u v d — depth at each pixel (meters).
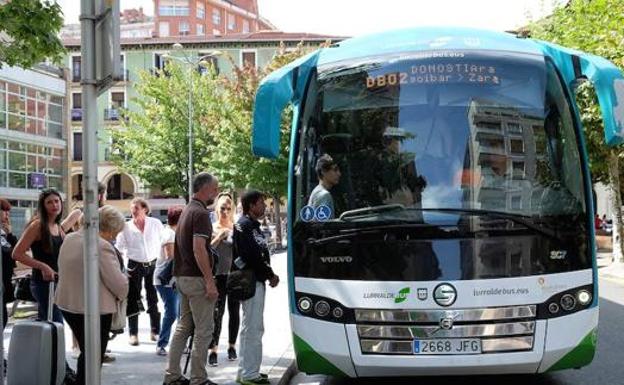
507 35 7.28
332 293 6.35
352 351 6.25
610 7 15.66
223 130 40.88
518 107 6.60
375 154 6.55
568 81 7.08
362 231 6.36
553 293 6.21
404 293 6.20
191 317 7.11
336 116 6.75
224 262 8.48
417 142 6.51
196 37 66.12
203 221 6.81
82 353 6.12
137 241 9.22
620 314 13.24
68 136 44.16
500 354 6.11
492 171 6.41
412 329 6.17
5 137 38.59
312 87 6.95
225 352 9.27
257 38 65.56
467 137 6.48
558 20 20.27
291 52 41.53
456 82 6.65
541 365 6.18
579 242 6.36
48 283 7.75
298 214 6.59
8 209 9.00
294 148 6.86
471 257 6.20
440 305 6.15
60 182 43.91
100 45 4.79
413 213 6.32
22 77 39.78
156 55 65.44
